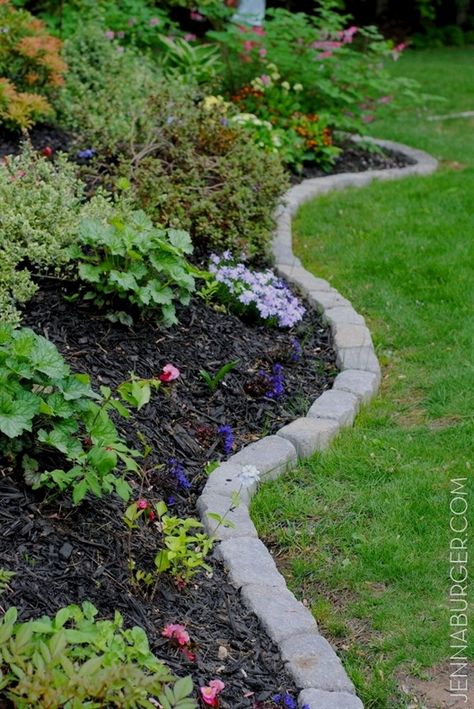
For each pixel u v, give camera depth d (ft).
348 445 14.40
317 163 28.25
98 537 10.94
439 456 14.10
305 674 9.85
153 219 18.62
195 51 31.09
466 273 20.52
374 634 10.87
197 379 15.05
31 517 10.75
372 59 31.19
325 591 11.55
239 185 19.65
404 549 12.09
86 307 15.29
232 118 24.52
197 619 10.46
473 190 26.48
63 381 11.37
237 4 38.27
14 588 9.73
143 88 24.79
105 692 7.95
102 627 8.84
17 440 11.20
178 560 11.12
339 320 17.99
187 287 15.51
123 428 13.20
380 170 28.73
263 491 13.24
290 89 29.91
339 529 12.54
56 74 23.40
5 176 16.92
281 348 16.58
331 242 22.68
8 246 15.40
